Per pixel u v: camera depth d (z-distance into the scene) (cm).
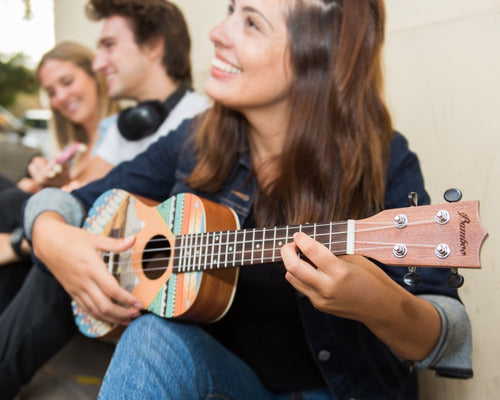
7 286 156
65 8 221
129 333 94
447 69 139
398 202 105
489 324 128
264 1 106
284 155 109
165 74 184
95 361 179
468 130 135
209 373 96
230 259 94
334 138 106
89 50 205
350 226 81
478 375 128
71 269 113
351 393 103
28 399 156
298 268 79
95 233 119
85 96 203
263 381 112
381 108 109
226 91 110
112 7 187
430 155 141
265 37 106
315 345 103
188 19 193
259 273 111
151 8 182
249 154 118
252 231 92
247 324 112
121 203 117
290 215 108
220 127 120
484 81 133
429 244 75
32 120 330
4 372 137
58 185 194
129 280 110
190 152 128
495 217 129
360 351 104
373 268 87
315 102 107
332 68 105
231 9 119
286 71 107
